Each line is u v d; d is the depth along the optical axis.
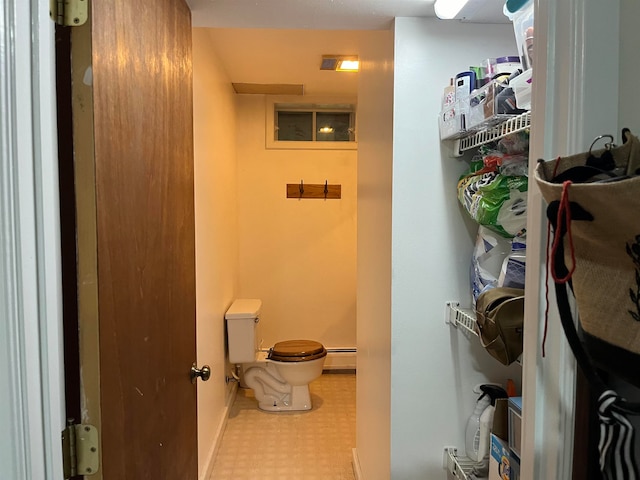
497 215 1.17
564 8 0.65
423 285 1.43
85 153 0.71
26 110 0.62
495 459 1.17
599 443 0.57
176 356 1.20
